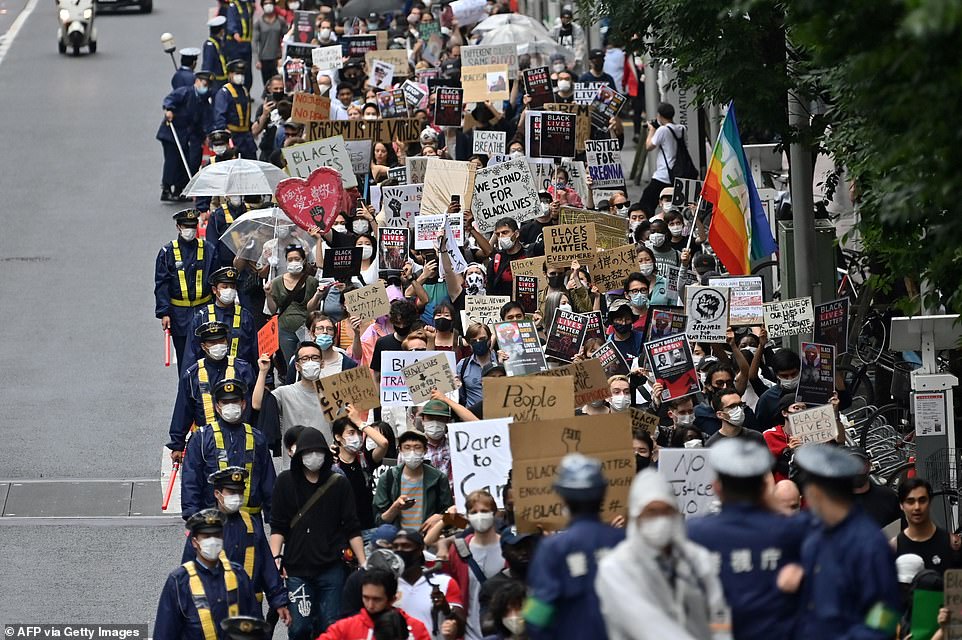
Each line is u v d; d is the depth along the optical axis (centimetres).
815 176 5600
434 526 3219
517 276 4744
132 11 14050
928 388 3600
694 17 4356
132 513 4466
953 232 2353
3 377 5662
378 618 2747
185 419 4072
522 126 6719
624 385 3650
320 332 4088
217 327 4028
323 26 10106
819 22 2323
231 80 8244
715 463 2030
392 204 5647
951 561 3067
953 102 2145
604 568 1838
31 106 10619
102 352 5972
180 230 5069
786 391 3856
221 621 2970
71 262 7212
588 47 9556
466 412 3538
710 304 4188
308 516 3303
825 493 1984
